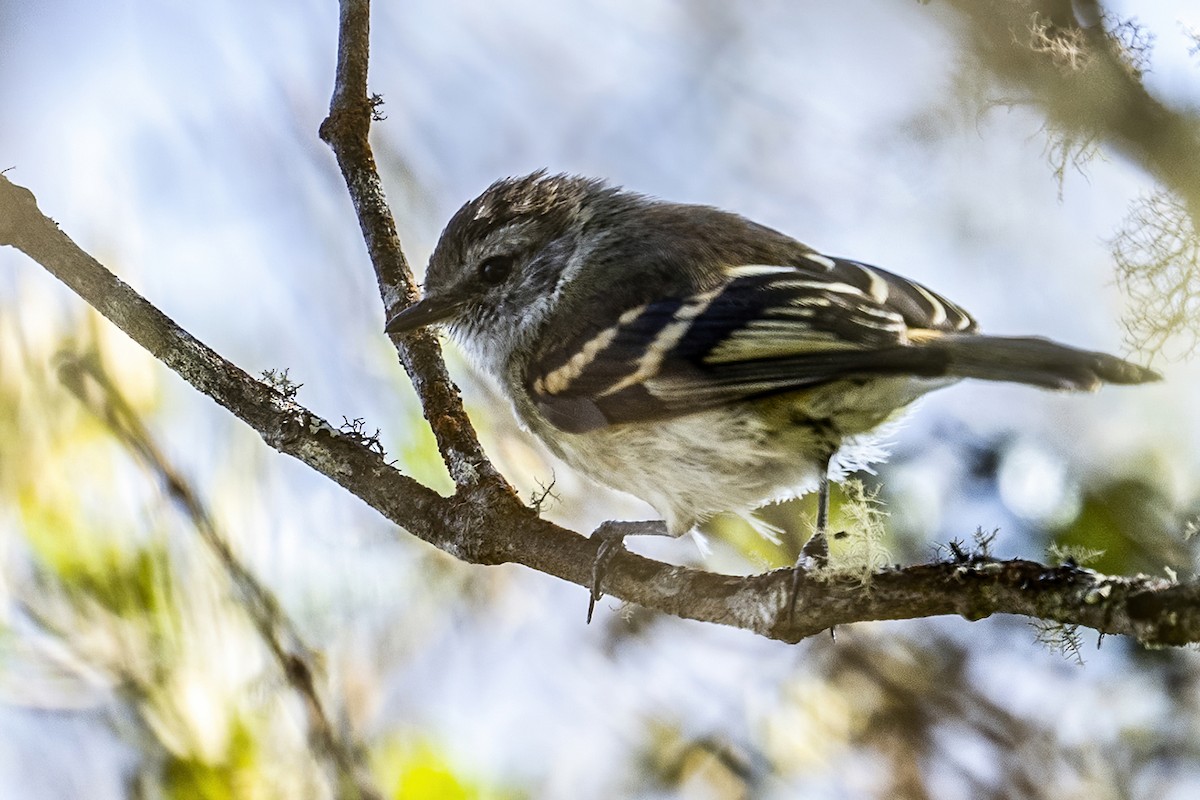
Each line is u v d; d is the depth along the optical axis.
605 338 2.68
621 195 2.70
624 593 2.65
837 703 2.70
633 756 2.70
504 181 2.70
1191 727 2.70
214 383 2.66
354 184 2.69
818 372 2.66
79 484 2.66
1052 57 2.64
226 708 2.66
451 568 2.69
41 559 2.66
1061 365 2.64
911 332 2.66
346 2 2.69
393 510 2.66
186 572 2.66
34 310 2.67
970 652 2.70
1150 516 2.70
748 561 2.71
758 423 2.67
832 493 2.71
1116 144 2.64
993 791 2.70
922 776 2.70
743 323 2.67
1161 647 2.62
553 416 2.68
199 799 2.66
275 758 2.66
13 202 2.66
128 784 2.66
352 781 2.66
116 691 2.66
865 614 2.63
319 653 2.67
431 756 2.68
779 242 2.69
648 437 2.68
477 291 2.69
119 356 2.67
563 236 2.69
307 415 2.66
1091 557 2.63
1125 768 2.70
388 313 2.68
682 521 2.68
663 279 2.68
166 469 2.66
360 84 2.69
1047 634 2.63
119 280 2.66
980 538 2.63
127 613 2.66
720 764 2.70
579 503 2.71
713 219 2.69
